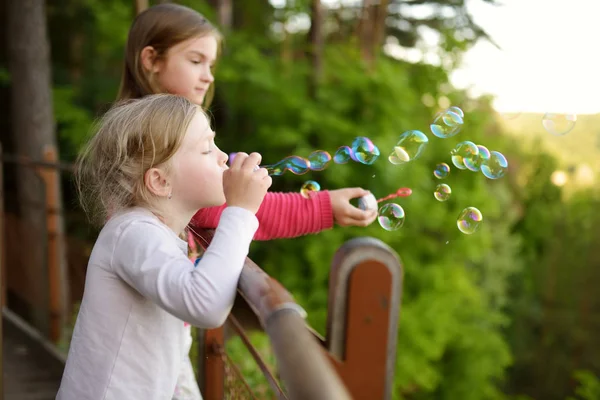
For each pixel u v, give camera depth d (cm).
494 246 1066
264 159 710
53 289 398
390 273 77
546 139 1175
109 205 108
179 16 165
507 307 1309
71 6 848
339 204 138
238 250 92
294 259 694
